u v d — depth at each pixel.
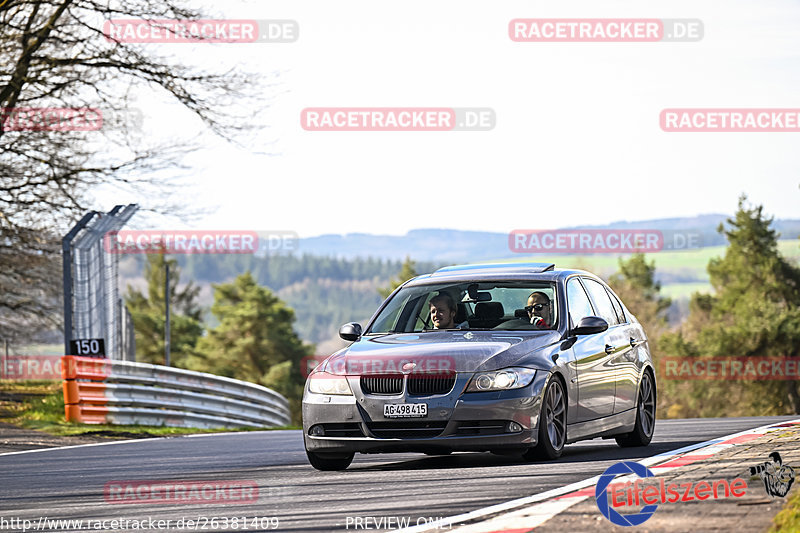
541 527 21.33
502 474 30.67
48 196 99.75
